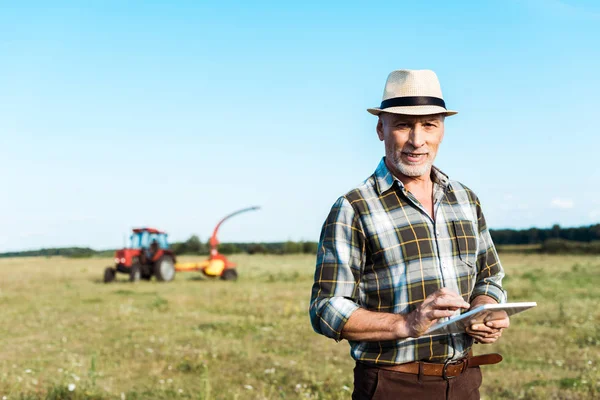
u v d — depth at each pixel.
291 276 21.33
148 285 18.62
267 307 11.91
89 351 7.60
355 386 2.33
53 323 10.09
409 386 2.19
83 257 49.62
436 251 2.25
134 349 7.66
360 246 2.24
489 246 2.48
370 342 2.24
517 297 13.05
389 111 2.21
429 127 2.26
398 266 2.21
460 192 2.41
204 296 14.40
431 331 2.04
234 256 45.81
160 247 21.16
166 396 5.44
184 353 7.34
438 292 2.02
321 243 2.30
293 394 5.55
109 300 13.80
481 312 1.87
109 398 5.38
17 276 23.23
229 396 5.43
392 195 2.28
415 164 2.24
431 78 2.27
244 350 7.51
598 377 5.83
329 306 2.15
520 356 7.11
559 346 7.63
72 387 5.28
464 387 2.27
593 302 11.84
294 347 7.76
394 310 2.21
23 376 6.14
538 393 5.34
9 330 9.36
